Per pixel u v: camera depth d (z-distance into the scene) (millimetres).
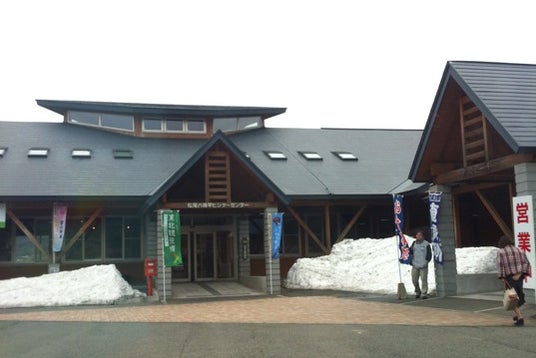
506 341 8102
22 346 8883
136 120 25641
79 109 25578
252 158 24547
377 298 14906
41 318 12422
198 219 23109
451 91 13172
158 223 17719
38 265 21250
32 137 23734
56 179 20188
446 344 8039
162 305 15352
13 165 20812
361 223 25188
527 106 11828
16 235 21359
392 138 29438
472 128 13438
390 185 23547
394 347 7957
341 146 27609
